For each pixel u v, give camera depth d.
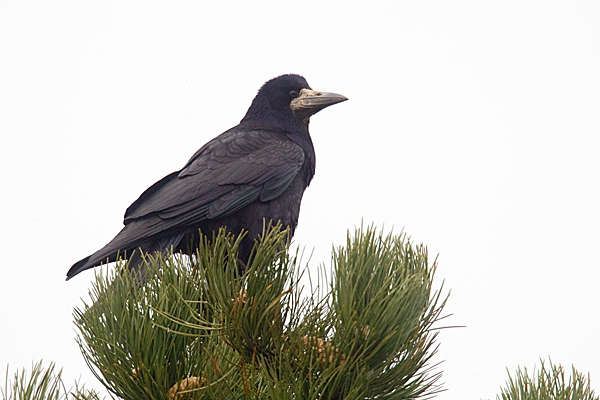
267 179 11.94
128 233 10.96
